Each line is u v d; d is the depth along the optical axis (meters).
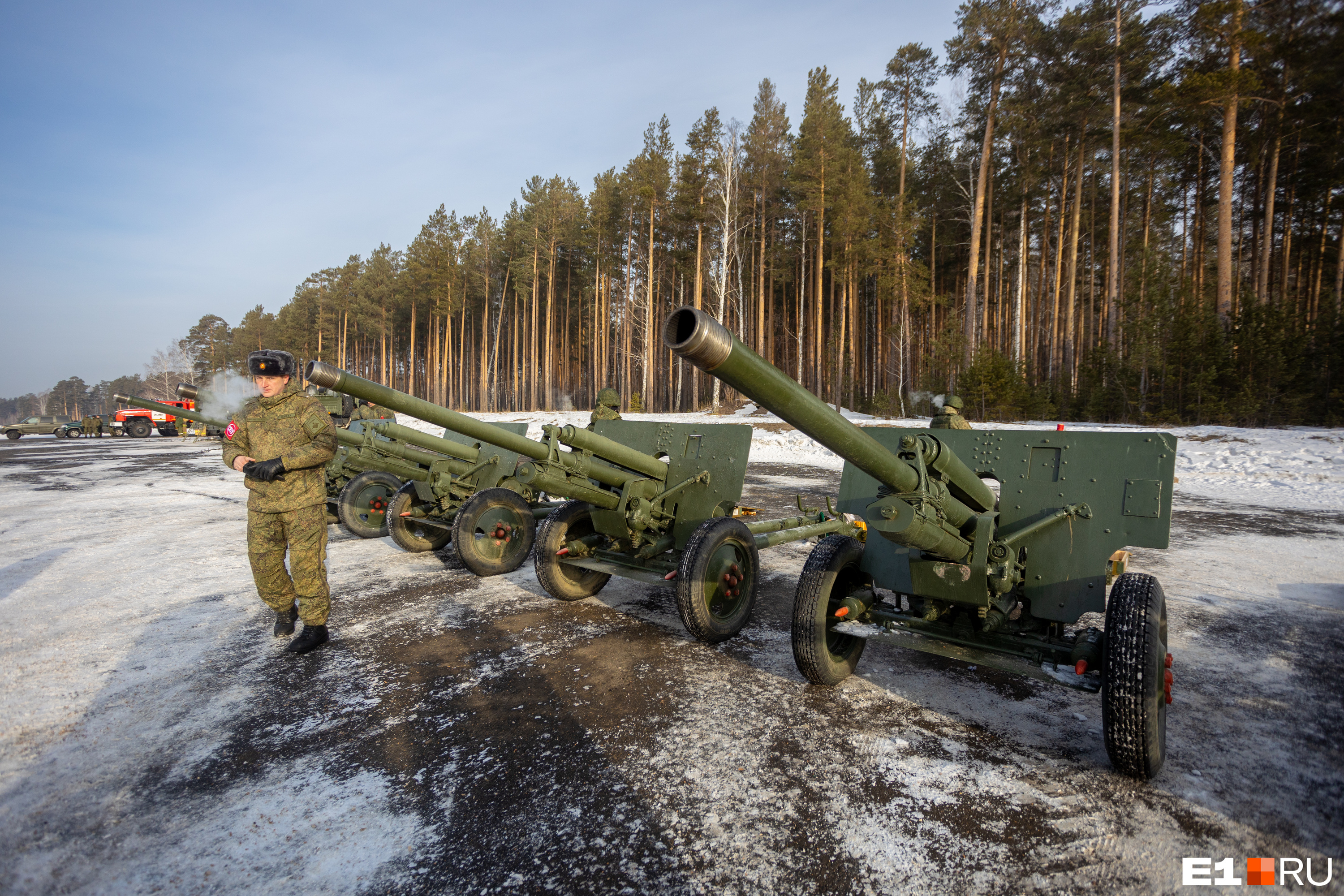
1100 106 23.95
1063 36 23.31
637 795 2.57
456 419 4.35
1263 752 2.86
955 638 3.30
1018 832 2.33
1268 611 4.77
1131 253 29.61
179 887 2.08
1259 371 17.95
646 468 4.90
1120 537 3.25
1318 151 22.77
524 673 3.76
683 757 2.84
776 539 4.59
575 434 4.45
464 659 3.96
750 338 37.53
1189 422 18.86
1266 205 23.41
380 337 60.09
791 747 2.93
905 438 2.91
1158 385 20.00
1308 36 14.93
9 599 5.21
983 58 25.50
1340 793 2.55
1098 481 3.39
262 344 76.81
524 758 2.85
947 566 3.05
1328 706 3.29
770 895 2.04
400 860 2.21
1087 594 3.22
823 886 2.07
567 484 4.56
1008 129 26.16
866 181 30.34
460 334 59.06
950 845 2.26
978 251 25.64
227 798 2.57
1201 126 24.42
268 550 4.01
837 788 2.61
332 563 6.45
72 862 2.20
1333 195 24.55
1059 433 3.58
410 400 4.20
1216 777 2.67
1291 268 29.78
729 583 4.16
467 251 50.50
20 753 2.89
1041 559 3.37
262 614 4.83
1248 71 17.59
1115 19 22.52
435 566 6.33
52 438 32.31
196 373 90.31
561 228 42.47
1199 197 28.66
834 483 11.70
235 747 2.95
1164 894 2.02
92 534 7.88
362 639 4.31
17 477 14.30
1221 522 8.22
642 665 3.87
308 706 3.34
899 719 3.19
